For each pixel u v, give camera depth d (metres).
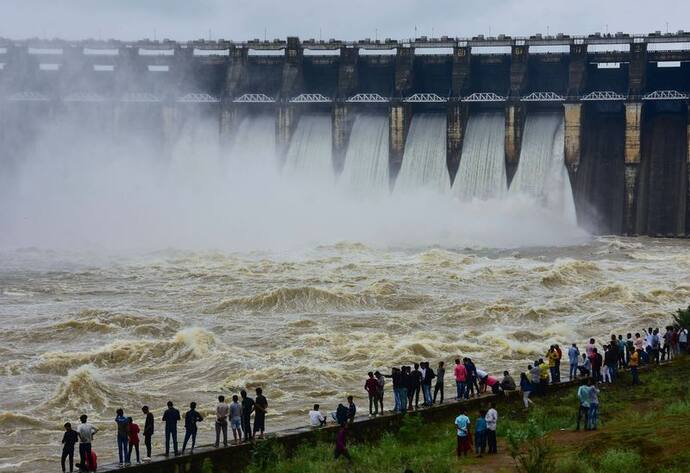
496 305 83.00
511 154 139.75
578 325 78.69
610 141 140.75
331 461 43.53
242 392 46.00
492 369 65.25
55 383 61.28
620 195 138.00
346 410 47.69
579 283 95.31
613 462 39.31
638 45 136.75
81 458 41.78
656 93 136.38
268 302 84.38
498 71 147.25
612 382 58.09
